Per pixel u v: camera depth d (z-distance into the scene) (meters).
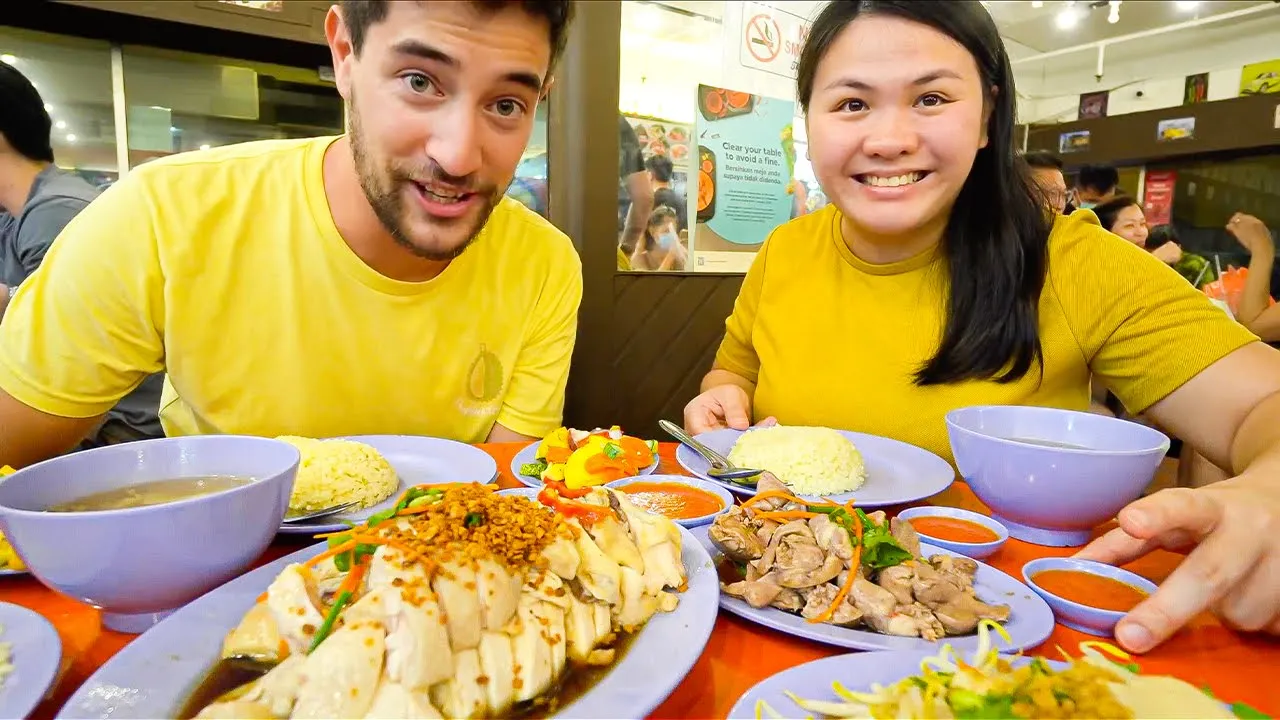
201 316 1.70
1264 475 1.05
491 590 0.80
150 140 3.96
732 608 0.96
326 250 1.73
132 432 3.39
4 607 0.80
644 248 4.36
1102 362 1.88
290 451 0.99
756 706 0.72
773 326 2.28
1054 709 0.72
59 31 3.60
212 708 0.67
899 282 2.03
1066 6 5.00
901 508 1.46
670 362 4.54
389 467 1.42
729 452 1.78
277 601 0.80
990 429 1.43
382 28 1.20
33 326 1.54
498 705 0.75
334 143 1.82
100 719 0.65
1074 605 0.93
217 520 0.83
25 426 1.53
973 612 0.91
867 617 0.94
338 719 0.68
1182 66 5.29
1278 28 4.68
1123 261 1.83
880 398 2.02
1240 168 4.80
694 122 4.11
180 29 3.68
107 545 0.77
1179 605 0.87
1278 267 4.58
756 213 4.51
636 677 0.76
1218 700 0.76
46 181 3.48
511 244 2.02
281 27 3.82
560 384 2.14
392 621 0.75
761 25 4.23
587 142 4.01
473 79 1.23
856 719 0.72
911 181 1.71
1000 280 1.82
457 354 1.94
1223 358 1.59
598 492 1.11
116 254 1.60
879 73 1.61
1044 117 6.30
